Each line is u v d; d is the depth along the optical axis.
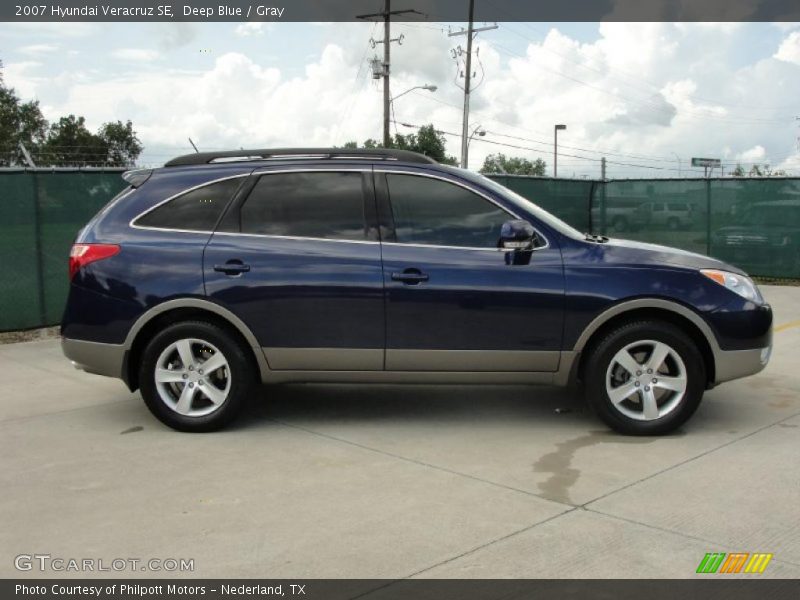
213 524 3.95
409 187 5.52
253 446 5.24
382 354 5.41
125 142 71.00
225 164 5.67
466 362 5.39
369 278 5.35
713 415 5.96
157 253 5.45
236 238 5.48
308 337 5.41
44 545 3.72
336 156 5.62
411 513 4.07
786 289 13.23
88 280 5.48
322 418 5.92
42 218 9.30
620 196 16.16
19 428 5.68
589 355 5.41
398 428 5.65
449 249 5.40
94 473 4.72
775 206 14.40
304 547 3.68
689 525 3.90
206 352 5.58
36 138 65.25
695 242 15.37
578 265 5.36
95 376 7.32
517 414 6.01
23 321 9.24
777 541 3.71
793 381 7.05
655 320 5.41
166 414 5.51
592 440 5.34
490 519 3.99
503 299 5.33
